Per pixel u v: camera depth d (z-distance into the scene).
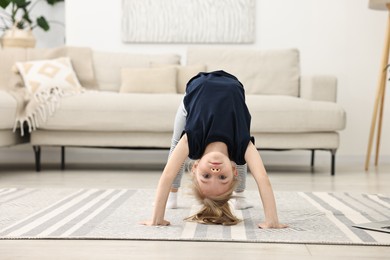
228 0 5.00
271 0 5.00
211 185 1.98
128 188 3.25
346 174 4.08
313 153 4.53
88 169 4.35
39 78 4.23
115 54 4.74
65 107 3.99
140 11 5.04
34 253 1.66
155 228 1.99
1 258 1.60
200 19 5.02
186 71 4.54
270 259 1.60
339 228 2.02
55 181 3.56
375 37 4.98
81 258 1.60
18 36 4.98
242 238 1.84
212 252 1.68
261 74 4.62
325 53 5.00
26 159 5.09
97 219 2.17
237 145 2.02
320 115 3.94
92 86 4.61
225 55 4.67
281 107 3.94
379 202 2.67
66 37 5.09
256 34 5.03
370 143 4.41
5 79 4.50
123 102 3.99
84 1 5.07
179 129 2.29
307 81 4.42
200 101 2.08
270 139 4.00
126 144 4.04
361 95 5.00
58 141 4.05
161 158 5.01
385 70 4.46
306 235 1.90
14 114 3.90
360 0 4.98
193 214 2.29
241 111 2.10
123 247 1.73
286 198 2.79
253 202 2.67
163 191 2.03
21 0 5.14
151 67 4.66
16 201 2.64
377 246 1.77
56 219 2.17
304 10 5.00
